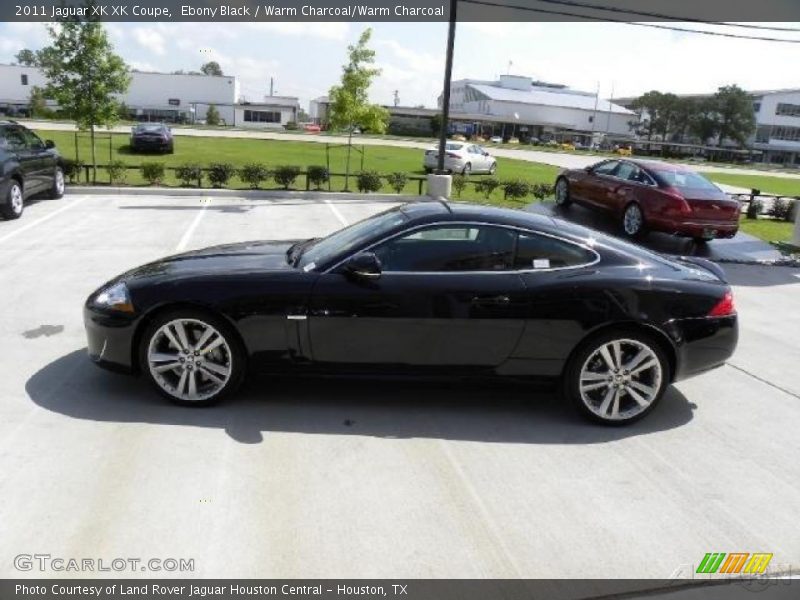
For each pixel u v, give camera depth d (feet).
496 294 13.74
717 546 10.32
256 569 9.22
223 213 39.88
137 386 15.01
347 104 61.31
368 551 9.71
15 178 35.60
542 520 10.74
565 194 48.01
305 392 15.14
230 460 11.98
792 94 323.78
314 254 15.05
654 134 334.65
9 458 11.69
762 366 18.75
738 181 117.60
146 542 9.65
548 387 14.62
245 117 282.36
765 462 13.10
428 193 49.55
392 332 13.79
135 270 15.28
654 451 13.34
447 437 13.43
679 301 14.16
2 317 19.52
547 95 337.31
